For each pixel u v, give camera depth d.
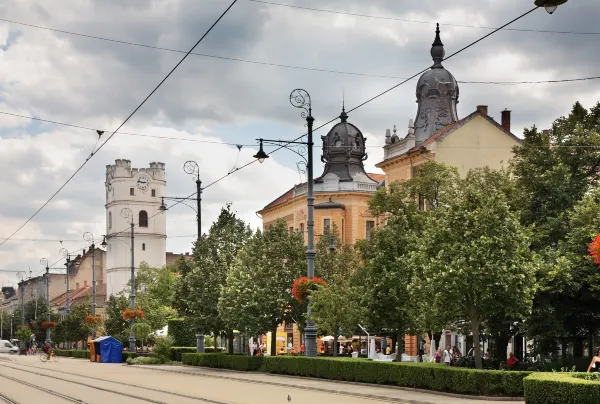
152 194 149.75
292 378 41.84
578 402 22.50
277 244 51.69
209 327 57.78
